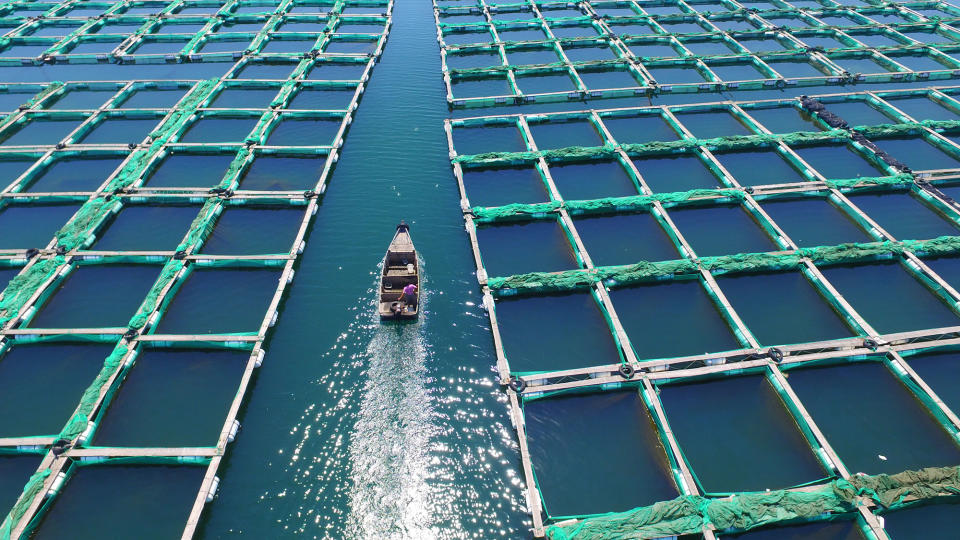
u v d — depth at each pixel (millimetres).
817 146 62406
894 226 51438
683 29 91750
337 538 31969
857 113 68500
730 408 37438
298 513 32844
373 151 61969
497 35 90125
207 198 53594
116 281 46531
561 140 64812
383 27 94625
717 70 79312
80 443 34562
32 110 67812
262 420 36969
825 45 85375
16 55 83750
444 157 61500
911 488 31734
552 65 78625
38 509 31656
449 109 70438
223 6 97938
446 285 46094
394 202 54750
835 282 46188
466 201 53312
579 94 71875
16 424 36344
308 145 62875
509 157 59406
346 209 53781
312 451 35594
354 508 33125
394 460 35281
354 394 38688
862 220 51125
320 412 37594
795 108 69562
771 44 86375
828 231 51156
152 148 60656
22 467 34406
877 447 35219
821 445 34219
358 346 41531
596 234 51406
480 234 51562
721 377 38906
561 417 37094
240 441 35781
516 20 95125
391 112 69500
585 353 40969
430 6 102938
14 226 51875
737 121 67438
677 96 72688
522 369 39875
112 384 37688
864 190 55250
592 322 43250
